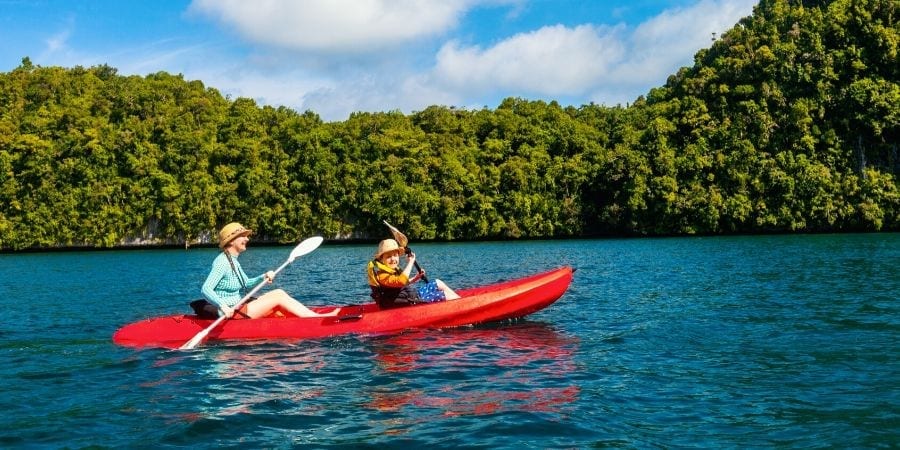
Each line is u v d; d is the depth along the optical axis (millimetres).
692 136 65500
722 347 8539
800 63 65125
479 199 64125
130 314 13273
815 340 8781
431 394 6520
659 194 60656
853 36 65250
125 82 80750
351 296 16281
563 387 6688
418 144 67125
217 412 6023
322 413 5969
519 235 64562
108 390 6848
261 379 7203
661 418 5672
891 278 16359
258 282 11117
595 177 65250
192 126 68875
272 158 65812
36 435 5457
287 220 64375
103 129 65562
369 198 63875
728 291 14656
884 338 8781
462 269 25344
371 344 8953
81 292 18359
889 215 56250
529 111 76938
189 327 9422
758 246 35500
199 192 62469
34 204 60906
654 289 15500
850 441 5035
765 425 5441
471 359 8016
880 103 60031
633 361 7816
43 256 49656
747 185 59562
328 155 65312
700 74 70062
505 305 10250
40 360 8352
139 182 62906
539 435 5285
